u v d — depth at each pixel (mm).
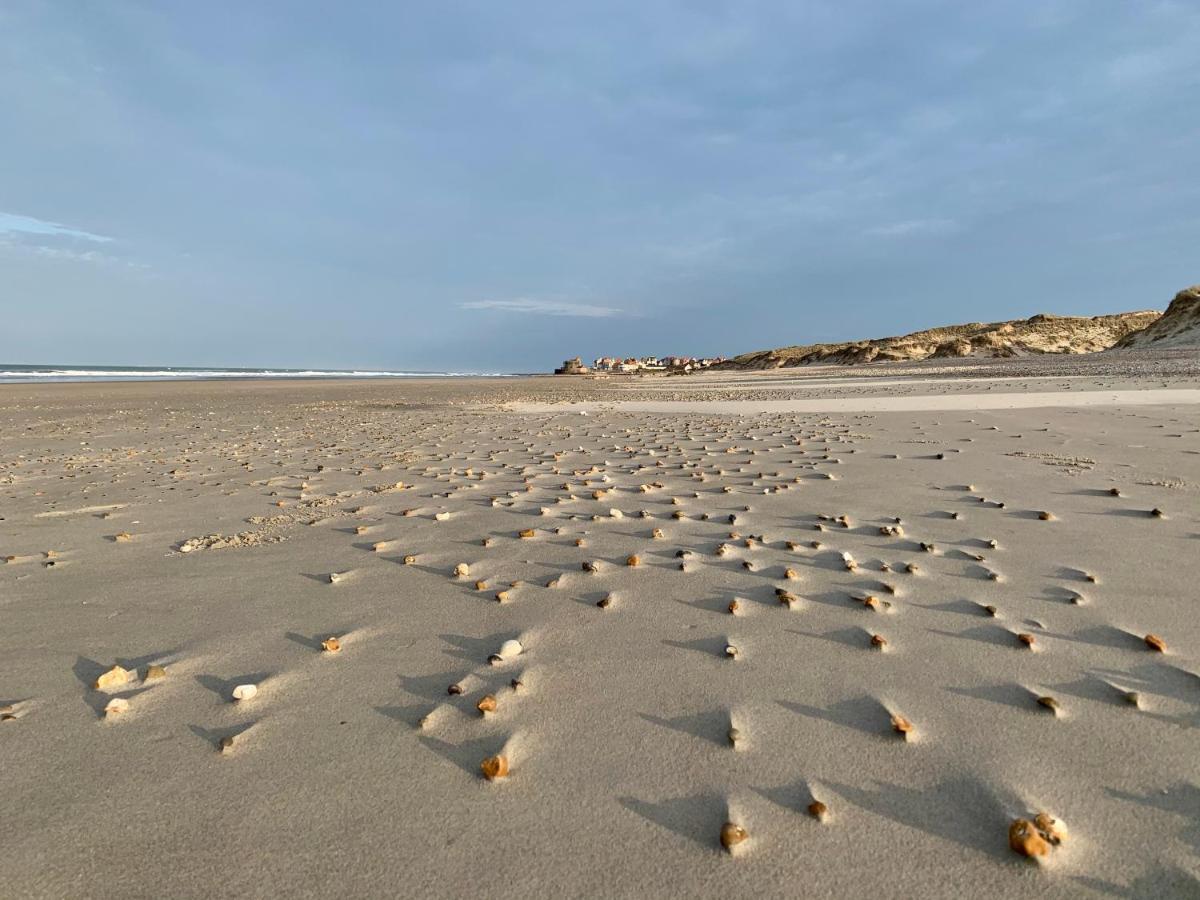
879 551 3795
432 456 8539
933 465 6426
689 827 1646
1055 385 17375
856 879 1471
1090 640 2572
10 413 19109
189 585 3621
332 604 3271
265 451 9500
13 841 1665
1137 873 1456
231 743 2064
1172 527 4035
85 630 3043
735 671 2438
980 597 3045
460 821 1690
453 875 1515
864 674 2379
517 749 1995
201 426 14125
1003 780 1774
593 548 4047
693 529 4402
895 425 9984
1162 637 2570
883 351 76625
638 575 3514
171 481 7098
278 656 2709
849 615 2893
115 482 7113
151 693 2428
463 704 2270
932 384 21453
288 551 4234
